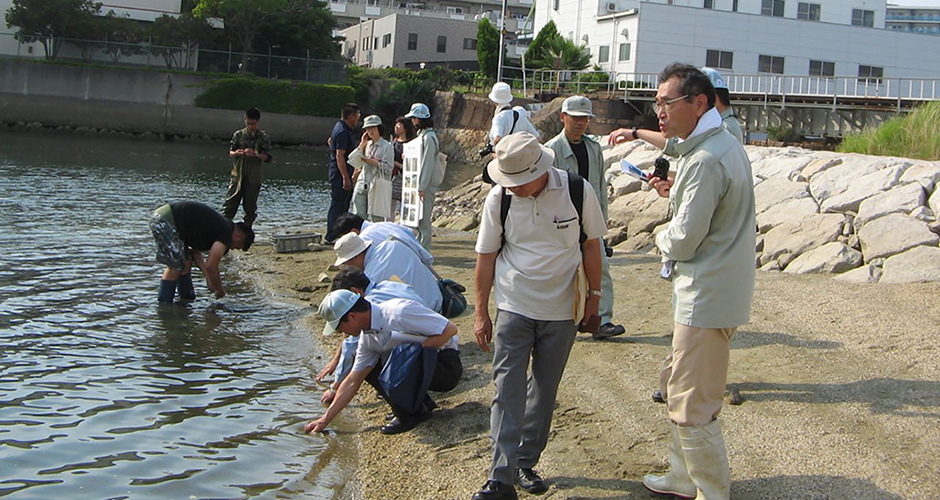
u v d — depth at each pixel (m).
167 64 45.22
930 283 7.87
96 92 43.16
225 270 10.66
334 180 11.71
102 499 4.53
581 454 4.87
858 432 4.73
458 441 5.39
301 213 17.86
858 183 10.09
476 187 18.25
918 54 46.12
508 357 4.25
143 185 21.48
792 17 48.25
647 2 43.50
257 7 47.12
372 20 65.56
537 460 4.50
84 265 10.48
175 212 8.64
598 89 42.34
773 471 4.38
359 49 68.75
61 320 7.94
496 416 4.26
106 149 34.34
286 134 45.34
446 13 68.44
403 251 6.54
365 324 5.43
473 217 15.18
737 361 6.08
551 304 4.23
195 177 25.16
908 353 5.90
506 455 4.19
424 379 5.58
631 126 40.28
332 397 6.12
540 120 37.22
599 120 39.97
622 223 12.85
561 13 51.62
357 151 10.96
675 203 3.96
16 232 12.59
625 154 15.34
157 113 43.84
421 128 9.71
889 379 5.45
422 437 5.51
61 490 4.61
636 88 40.03
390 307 5.48
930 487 4.07
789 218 10.08
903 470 4.25
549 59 46.81
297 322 8.35
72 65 42.69
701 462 3.93
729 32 44.28
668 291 8.57
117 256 11.19
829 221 9.60
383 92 48.31
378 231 6.75
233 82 44.50
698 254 3.91
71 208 15.84
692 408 3.94
